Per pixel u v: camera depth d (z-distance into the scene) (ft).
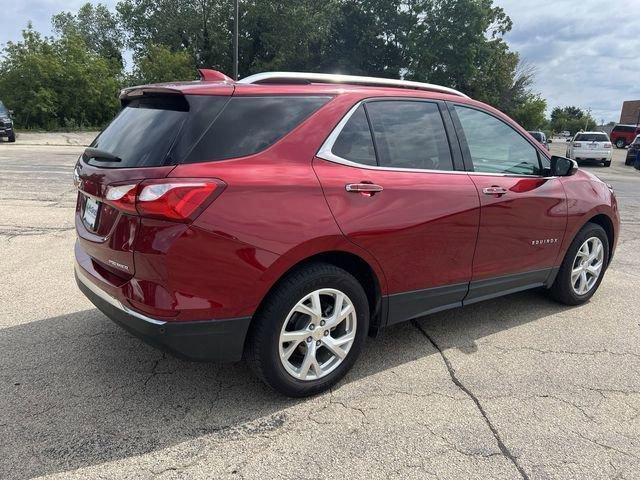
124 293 8.71
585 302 15.90
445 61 128.98
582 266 15.37
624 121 283.38
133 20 129.59
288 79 10.53
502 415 9.68
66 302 14.30
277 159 9.19
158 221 8.16
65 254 18.60
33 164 44.45
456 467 8.21
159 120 9.14
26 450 8.27
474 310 15.16
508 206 12.51
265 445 8.63
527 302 15.92
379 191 10.17
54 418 9.14
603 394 10.55
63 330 12.60
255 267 8.74
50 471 7.82
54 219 23.80
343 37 135.13
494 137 12.99
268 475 7.90
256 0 120.47
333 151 9.88
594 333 13.61
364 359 11.82
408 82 12.08
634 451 8.76
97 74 114.93
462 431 9.15
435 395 10.32
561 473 8.16
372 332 11.26
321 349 10.40
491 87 148.15
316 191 9.34
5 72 104.12
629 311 15.29
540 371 11.44
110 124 10.78
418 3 126.62
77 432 8.78
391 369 11.36
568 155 89.76
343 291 10.03
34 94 103.14
